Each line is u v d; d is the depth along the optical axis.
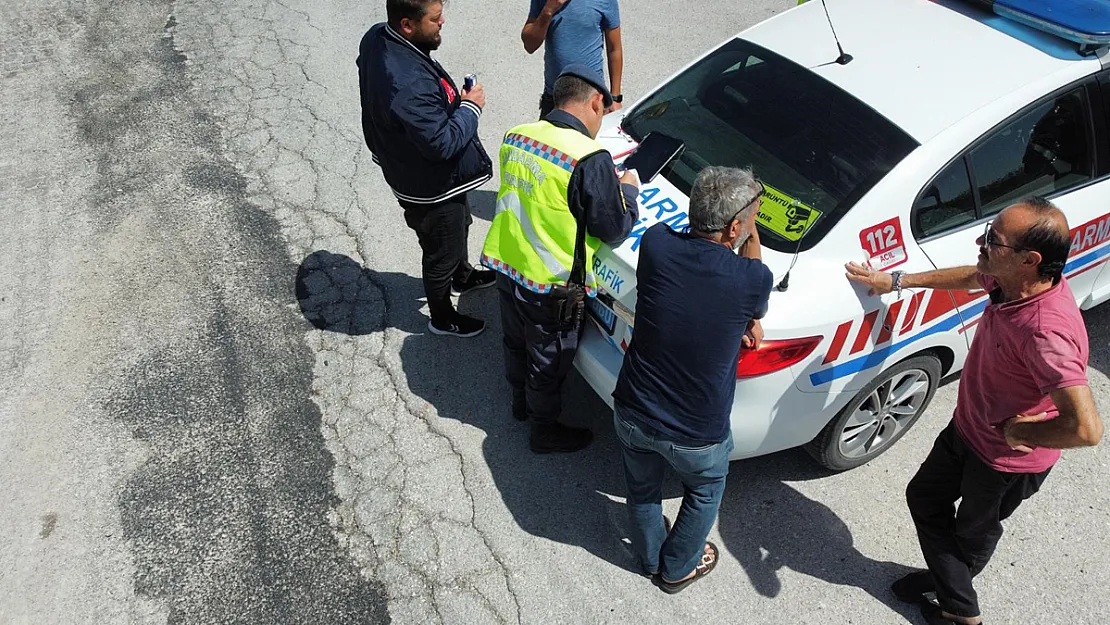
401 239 4.97
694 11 7.14
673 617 3.21
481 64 6.45
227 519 3.53
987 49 3.57
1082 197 3.61
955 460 2.97
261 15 7.11
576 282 3.15
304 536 3.47
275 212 5.14
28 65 6.53
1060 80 3.45
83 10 7.21
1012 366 2.59
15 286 4.66
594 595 3.28
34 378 4.15
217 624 3.19
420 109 3.34
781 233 3.22
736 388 3.07
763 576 3.36
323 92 6.18
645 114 3.89
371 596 3.27
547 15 4.17
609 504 3.62
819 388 3.21
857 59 3.59
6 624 3.19
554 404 3.58
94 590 3.29
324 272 4.74
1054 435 2.43
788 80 3.60
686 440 2.76
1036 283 2.46
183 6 7.25
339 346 4.32
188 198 5.24
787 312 3.04
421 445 3.84
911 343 3.37
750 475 3.75
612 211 3.02
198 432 3.89
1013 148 3.41
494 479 3.71
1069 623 3.22
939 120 3.29
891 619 3.23
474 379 4.16
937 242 3.32
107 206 5.20
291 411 3.98
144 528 3.50
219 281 4.68
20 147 5.69
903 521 3.58
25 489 3.66
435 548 3.43
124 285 4.66
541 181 3.07
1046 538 3.51
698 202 2.62
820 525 3.55
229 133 5.79
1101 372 4.21
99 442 3.85
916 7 3.88
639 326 2.76
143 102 6.10
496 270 3.29
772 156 3.41
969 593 3.07
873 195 3.17
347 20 7.05
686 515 3.04
